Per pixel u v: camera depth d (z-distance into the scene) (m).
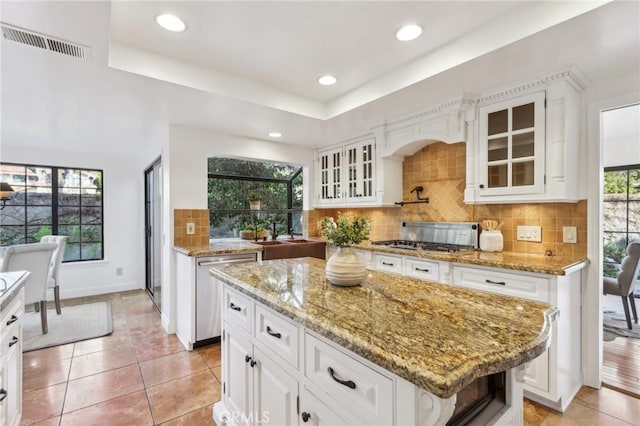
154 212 4.05
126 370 2.39
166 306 3.24
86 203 4.57
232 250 2.93
